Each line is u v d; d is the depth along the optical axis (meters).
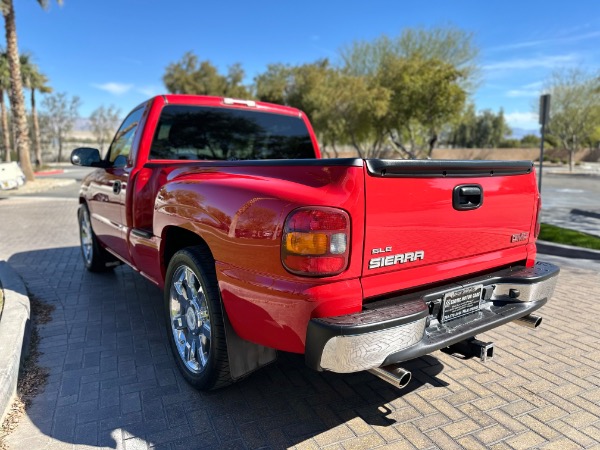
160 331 3.91
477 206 2.62
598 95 37.44
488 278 2.77
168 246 3.25
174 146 4.06
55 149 48.72
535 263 3.18
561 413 2.74
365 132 27.12
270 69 39.72
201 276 2.63
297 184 2.20
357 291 2.14
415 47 30.70
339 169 2.09
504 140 70.06
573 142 38.78
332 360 2.01
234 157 4.48
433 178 2.38
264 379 3.10
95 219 4.98
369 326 2.02
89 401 2.80
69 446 2.38
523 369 3.30
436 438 2.48
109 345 3.63
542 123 8.49
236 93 39.91
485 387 3.04
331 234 2.04
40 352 3.49
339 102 26.75
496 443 2.44
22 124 21.09
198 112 4.12
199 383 2.79
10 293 4.23
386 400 2.86
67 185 21.31
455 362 3.41
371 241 2.16
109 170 4.42
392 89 24.91
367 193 2.12
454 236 2.54
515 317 2.72
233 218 2.36
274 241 2.14
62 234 8.56
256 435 2.48
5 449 2.35
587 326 4.14
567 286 5.41
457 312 2.60
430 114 23.84
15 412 2.68
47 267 6.01
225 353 2.55
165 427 2.55
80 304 4.56
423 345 2.25
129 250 3.95
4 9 19.44
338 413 2.71
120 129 4.62
